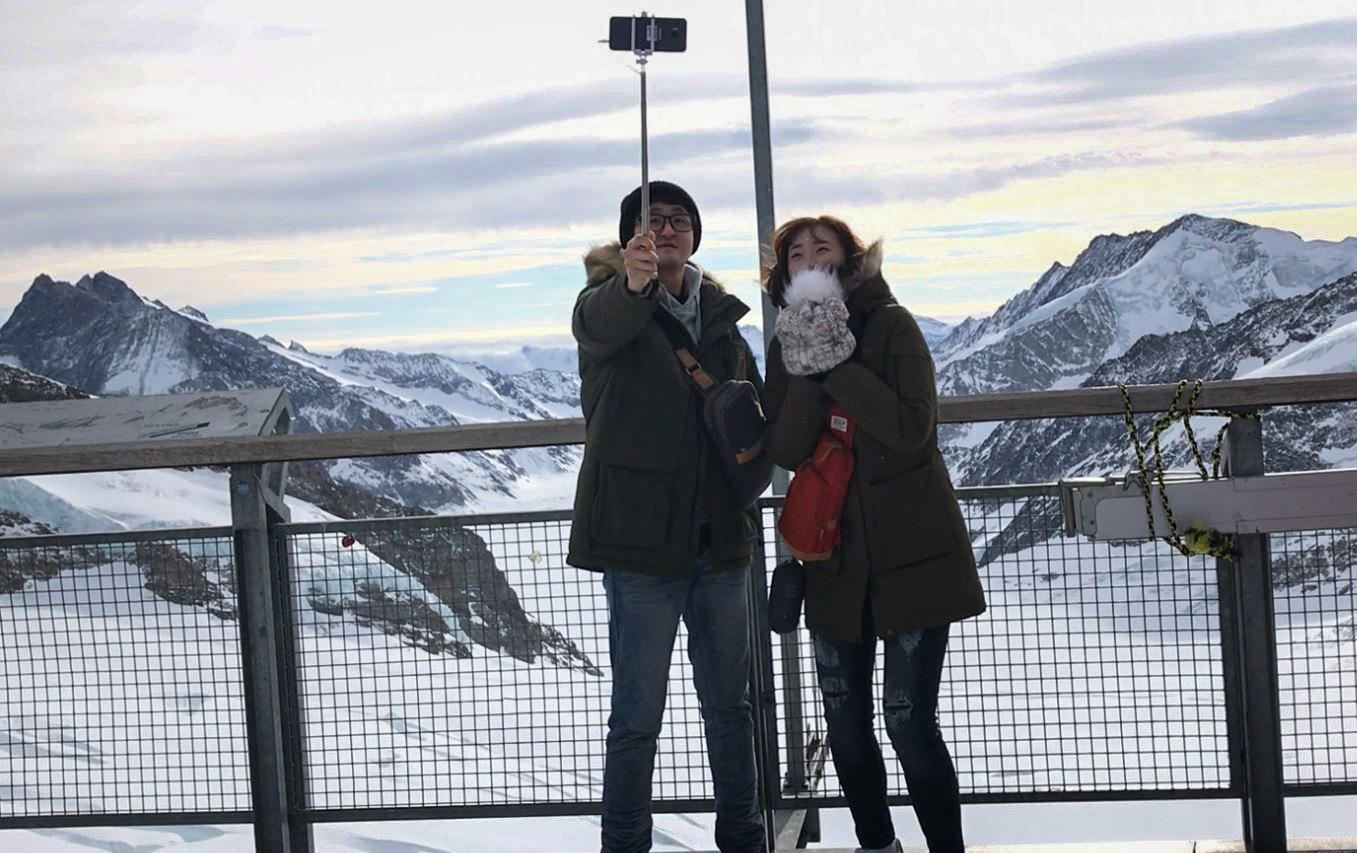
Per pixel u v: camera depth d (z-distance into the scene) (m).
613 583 3.20
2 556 3.69
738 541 3.20
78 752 3.67
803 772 3.58
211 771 4.02
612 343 3.07
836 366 3.00
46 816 3.68
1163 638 3.38
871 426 2.96
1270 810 3.33
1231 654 3.35
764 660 3.54
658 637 3.16
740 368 3.31
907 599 2.99
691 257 3.34
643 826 3.19
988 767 3.44
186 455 3.49
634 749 3.16
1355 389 3.20
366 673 3.61
